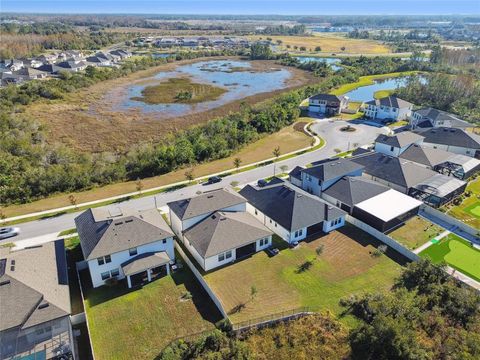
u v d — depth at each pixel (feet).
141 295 125.90
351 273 134.62
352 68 568.82
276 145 280.51
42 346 100.37
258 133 302.66
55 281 117.50
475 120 322.75
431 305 114.73
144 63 613.93
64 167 223.10
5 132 274.16
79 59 637.71
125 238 132.57
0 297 102.27
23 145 249.55
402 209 167.02
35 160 234.79
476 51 577.02
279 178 202.39
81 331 111.45
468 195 191.83
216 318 115.03
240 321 112.37
